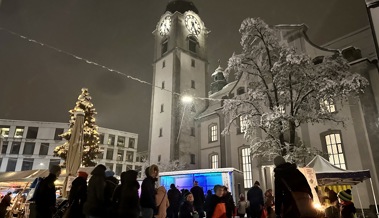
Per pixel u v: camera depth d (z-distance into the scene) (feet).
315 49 86.69
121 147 231.30
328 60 60.08
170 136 127.24
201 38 166.81
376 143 66.64
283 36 94.63
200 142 126.31
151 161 134.41
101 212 15.42
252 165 93.97
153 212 19.75
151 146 137.59
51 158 198.59
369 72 73.72
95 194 15.70
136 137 243.19
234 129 108.27
